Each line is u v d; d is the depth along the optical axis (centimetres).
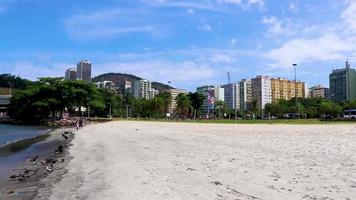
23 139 5684
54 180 1864
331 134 4434
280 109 19062
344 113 14850
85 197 1391
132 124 9794
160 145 3419
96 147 3653
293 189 1335
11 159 2992
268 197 1230
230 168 1845
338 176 1561
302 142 3294
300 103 19512
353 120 12150
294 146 2920
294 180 1495
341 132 4822
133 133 5762
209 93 15775
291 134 4562
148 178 1639
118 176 1775
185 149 2934
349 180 1475
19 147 4178
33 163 2661
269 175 1619
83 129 8238
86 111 16850
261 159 2152
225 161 2111
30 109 14650
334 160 2041
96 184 1636
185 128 6975
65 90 14500
